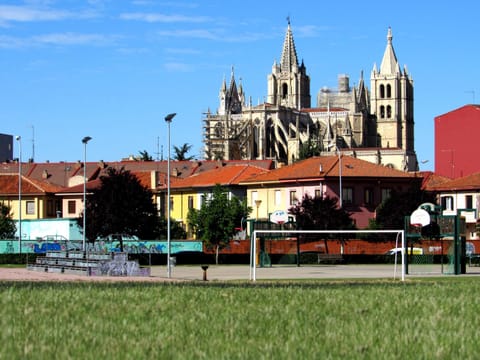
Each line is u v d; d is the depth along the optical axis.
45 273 70.81
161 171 178.62
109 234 111.81
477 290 47.38
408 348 28.30
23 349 27.52
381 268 88.88
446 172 163.25
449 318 34.81
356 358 26.83
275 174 137.62
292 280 64.69
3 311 35.56
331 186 129.12
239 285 54.12
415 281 62.16
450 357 27.08
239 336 30.34
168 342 29.03
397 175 132.50
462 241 78.38
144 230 112.38
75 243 113.12
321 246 110.56
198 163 182.88
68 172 177.88
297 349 28.02
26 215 146.50
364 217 129.75
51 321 33.12
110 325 32.41
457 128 162.50
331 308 37.78
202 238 108.62
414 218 77.31
